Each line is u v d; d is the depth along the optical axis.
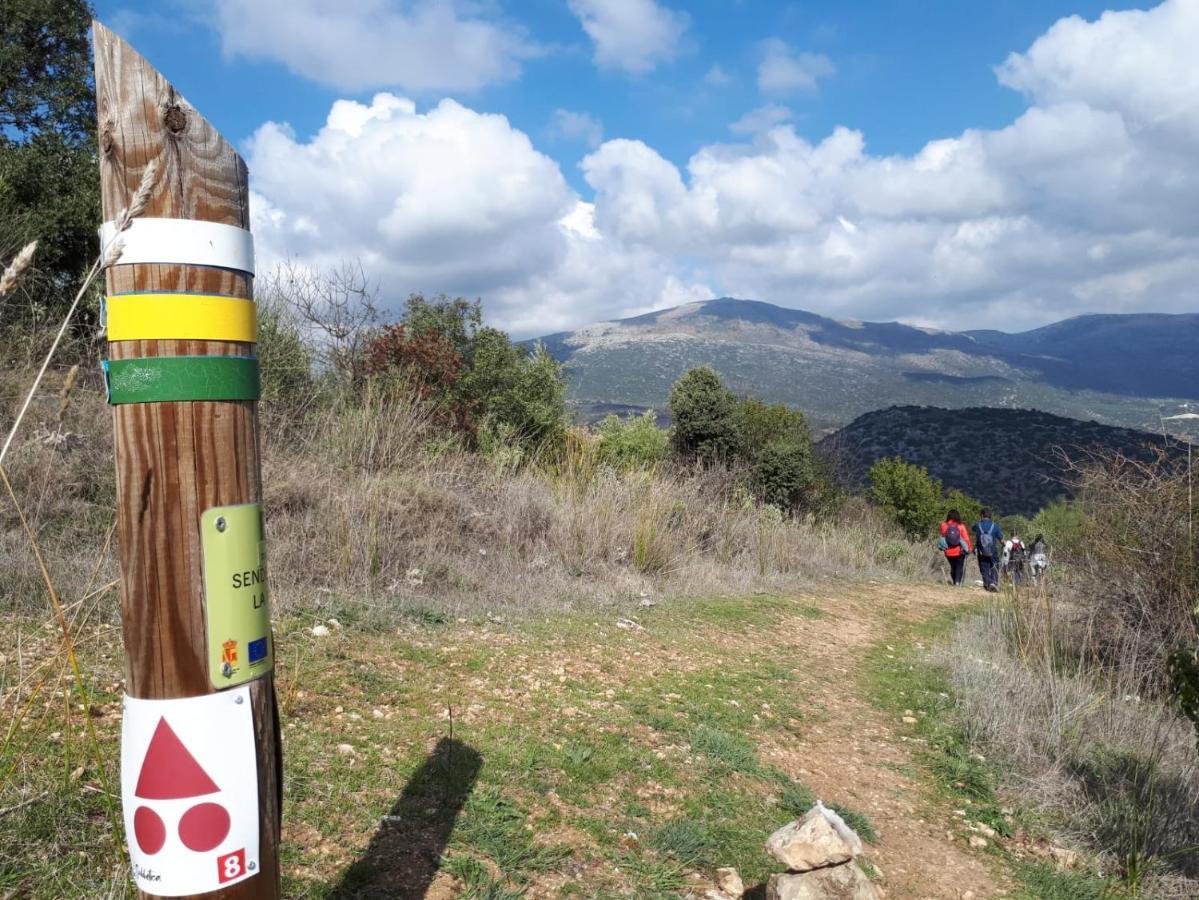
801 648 8.05
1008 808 4.86
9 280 1.34
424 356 12.73
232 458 1.39
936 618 11.20
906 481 28.55
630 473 12.20
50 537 5.59
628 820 3.76
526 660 5.72
